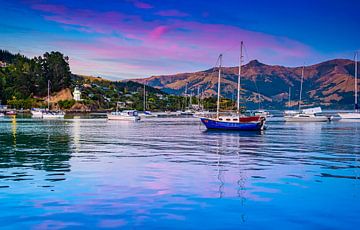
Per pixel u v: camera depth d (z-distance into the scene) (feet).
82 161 107.14
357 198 65.46
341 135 225.56
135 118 431.84
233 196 65.92
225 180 80.02
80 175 84.69
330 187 73.97
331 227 50.55
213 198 64.39
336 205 61.05
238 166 99.40
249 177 83.76
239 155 123.44
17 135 211.61
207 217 53.88
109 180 79.15
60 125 329.93
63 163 103.04
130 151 133.08
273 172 90.43
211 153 128.47
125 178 81.51
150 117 583.58
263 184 76.23
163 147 148.15
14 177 81.82
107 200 62.59
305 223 52.01
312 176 85.56
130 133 231.09
